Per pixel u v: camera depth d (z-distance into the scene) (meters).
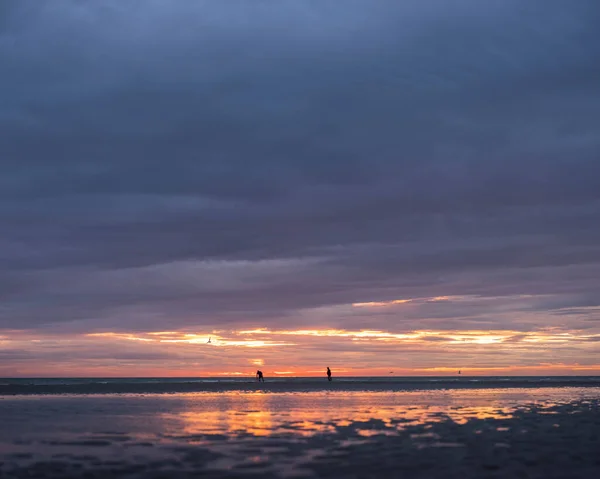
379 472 14.81
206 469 15.26
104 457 17.03
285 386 60.38
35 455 17.44
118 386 57.31
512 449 18.00
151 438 20.70
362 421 25.64
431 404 35.44
